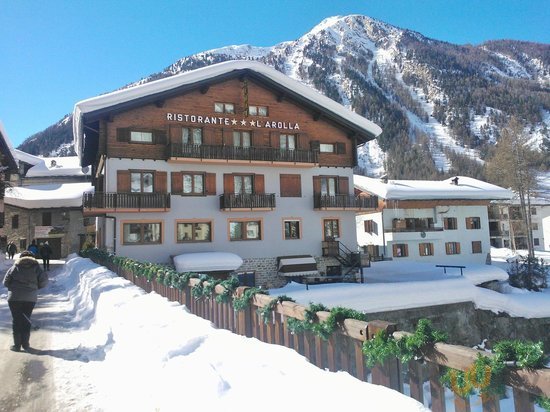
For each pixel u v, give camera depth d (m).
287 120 27.64
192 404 3.27
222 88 26.09
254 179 26.34
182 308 6.41
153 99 23.81
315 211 27.77
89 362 6.11
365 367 3.82
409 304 20.33
